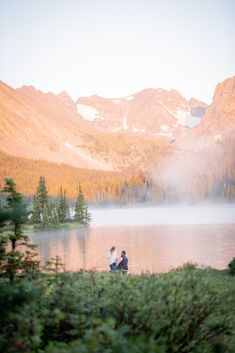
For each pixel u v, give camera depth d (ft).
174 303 22.20
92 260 207.41
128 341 18.52
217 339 26.68
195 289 22.97
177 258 197.26
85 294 25.79
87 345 16.69
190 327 22.36
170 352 21.68
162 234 351.46
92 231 431.84
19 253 30.89
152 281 26.13
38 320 20.35
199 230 372.17
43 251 260.62
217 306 24.91
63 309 22.82
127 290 24.03
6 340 18.34
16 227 30.83
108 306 22.86
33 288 23.56
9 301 21.95
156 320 21.66
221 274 79.56
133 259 200.44
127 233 383.65
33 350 18.19
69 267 174.91
